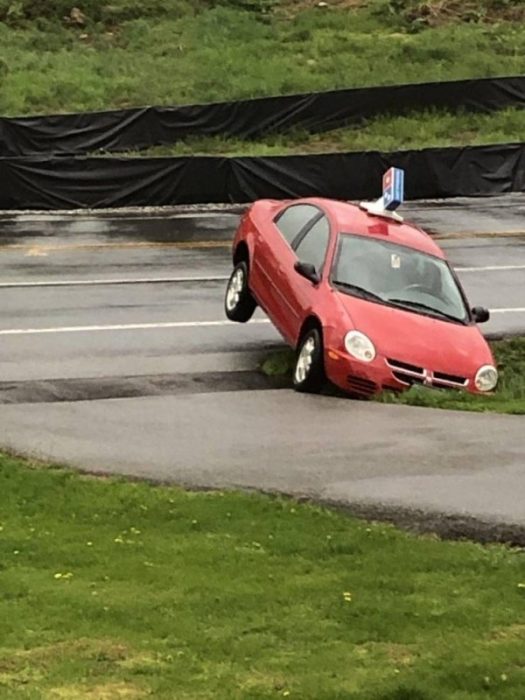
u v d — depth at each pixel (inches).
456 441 407.8
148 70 1450.5
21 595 260.2
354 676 213.5
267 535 310.0
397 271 525.7
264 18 1668.3
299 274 524.4
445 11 1688.0
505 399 488.4
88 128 1138.7
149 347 581.6
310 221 554.6
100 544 302.2
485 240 920.9
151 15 1662.2
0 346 573.6
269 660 222.2
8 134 1119.0
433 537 313.3
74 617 245.4
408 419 442.9
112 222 966.4
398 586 268.5
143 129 1157.7
